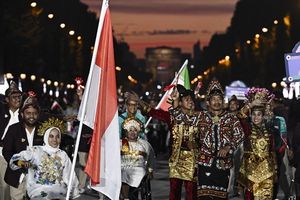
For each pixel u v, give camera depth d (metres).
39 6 104.25
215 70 198.00
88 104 15.02
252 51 144.50
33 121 16.75
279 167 21.39
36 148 15.54
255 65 134.00
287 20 110.94
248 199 18.03
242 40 162.88
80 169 24.55
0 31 71.06
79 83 25.12
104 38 15.00
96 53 14.95
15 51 77.19
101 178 15.04
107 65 15.02
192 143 18.22
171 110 18.47
